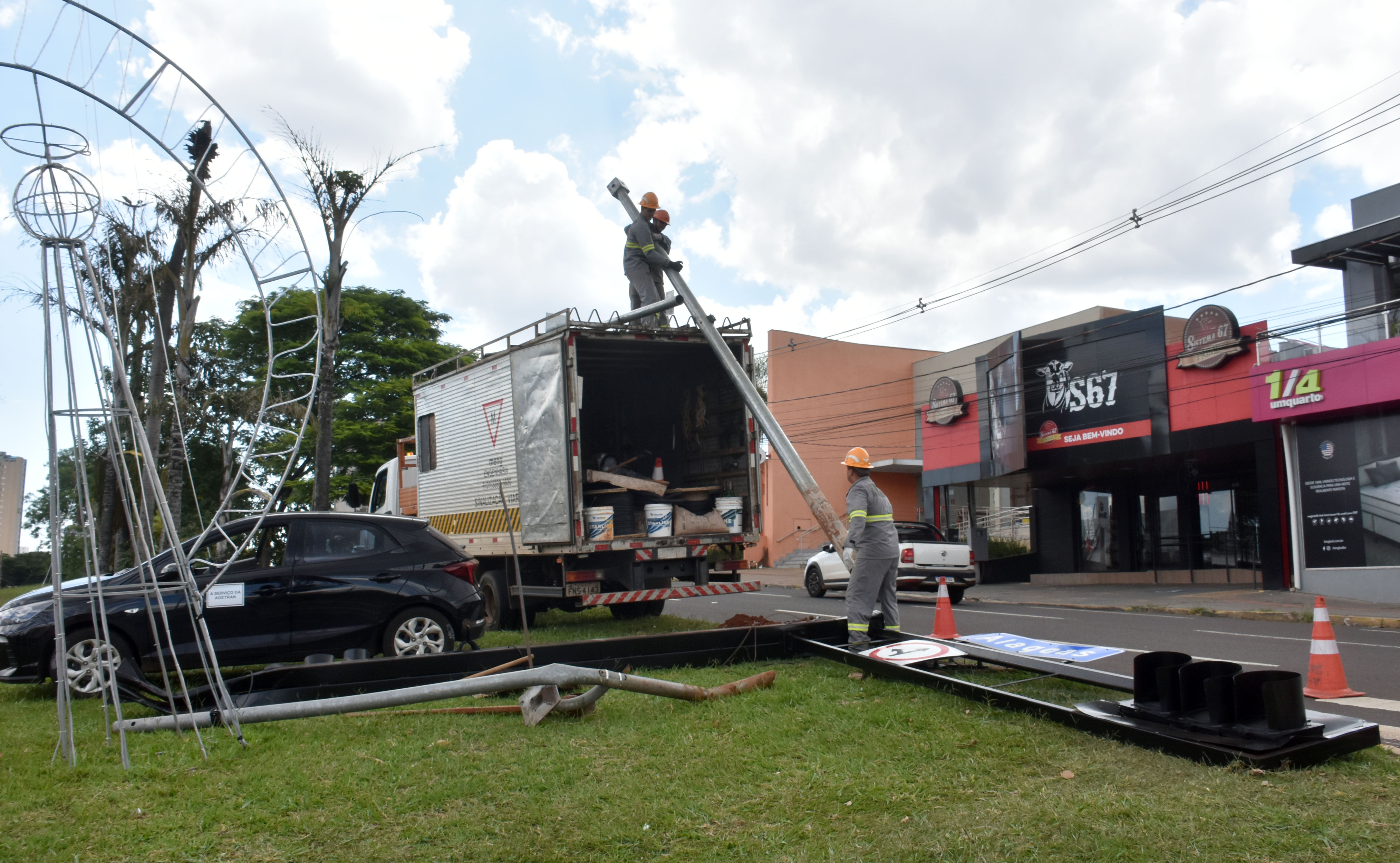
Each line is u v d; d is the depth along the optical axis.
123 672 5.99
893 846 3.55
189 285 11.86
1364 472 17.14
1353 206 19.48
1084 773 4.38
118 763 4.95
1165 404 20.95
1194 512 23.95
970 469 26.36
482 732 5.50
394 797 4.28
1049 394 23.77
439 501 13.62
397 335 34.34
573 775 4.54
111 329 4.93
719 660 7.73
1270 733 4.39
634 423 12.94
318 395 14.12
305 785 4.46
